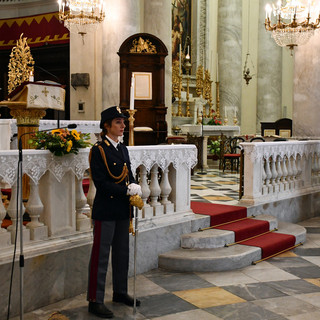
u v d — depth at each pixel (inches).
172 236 247.4
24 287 178.5
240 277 228.2
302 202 366.3
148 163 229.9
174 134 621.0
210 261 235.1
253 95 823.1
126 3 445.7
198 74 725.3
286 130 562.6
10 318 173.8
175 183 253.8
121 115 180.2
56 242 191.5
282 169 351.6
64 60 647.8
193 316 181.0
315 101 400.2
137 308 188.4
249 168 314.0
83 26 460.4
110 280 217.5
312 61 400.2
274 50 806.5
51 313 180.4
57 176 187.2
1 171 167.5
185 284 216.7
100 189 176.4
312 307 192.1
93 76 518.6
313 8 384.8
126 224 189.2
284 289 212.7
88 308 182.5
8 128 339.0
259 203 315.6
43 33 658.8
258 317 181.2
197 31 748.6
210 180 464.8
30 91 227.6
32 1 666.2
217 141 581.9
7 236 176.2
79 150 195.8
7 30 681.0
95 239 180.4
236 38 768.9
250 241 269.7
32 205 186.4
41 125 382.3
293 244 286.5
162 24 526.3
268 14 422.6
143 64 400.2
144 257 232.2
